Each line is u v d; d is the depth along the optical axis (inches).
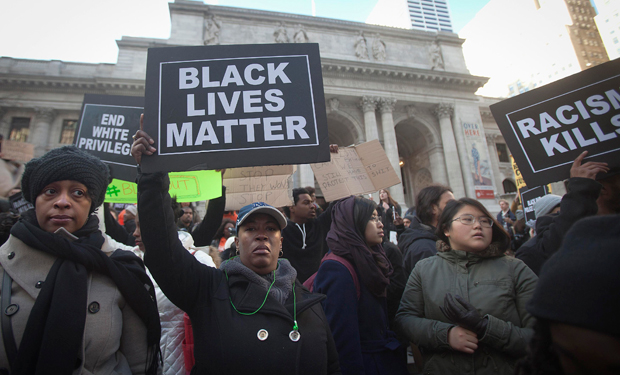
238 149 89.2
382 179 177.5
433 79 1264.8
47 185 72.7
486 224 103.5
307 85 97.3
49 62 1167.0
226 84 94.8
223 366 69.1
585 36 3152.1
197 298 79.5
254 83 95.8
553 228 109.2
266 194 178.5
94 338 65.2
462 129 1261.1
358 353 96.5
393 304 137.1
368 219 117.9
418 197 168.9
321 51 1205.1
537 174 125.4
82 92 1148.5
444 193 158.9
